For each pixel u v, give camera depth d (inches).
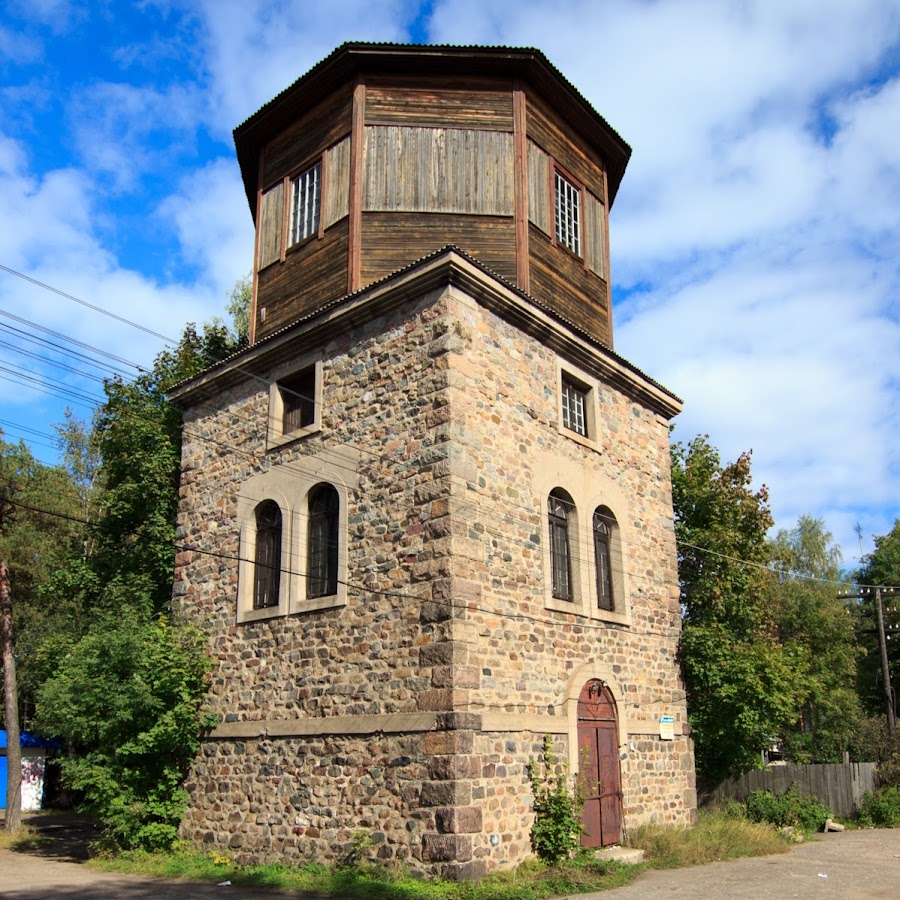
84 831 817.5
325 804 488.4
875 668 1582.2
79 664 606.9
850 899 416.8
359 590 507.8
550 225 636.1
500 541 503.8
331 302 569.6
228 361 640.4
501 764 461.1
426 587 472.7
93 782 569.6
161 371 905.5
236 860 526.3
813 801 801.6
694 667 678.5
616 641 590.2
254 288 679.1
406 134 616.4
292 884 454.3
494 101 627.5
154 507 814.5
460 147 615.2
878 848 639.1
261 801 526.3
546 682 512.4
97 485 1274.6
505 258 596.4
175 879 491.5
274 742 529.7
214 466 645.3
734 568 849.5
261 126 693.9
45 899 422.3
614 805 549.0
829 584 1330.0
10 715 820.6
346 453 543.5
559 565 562.3
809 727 1213.1
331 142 639.8
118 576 798.5
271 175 693.9
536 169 633.0
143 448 839.7
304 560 554.9
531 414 557.6
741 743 734.5
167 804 572.4
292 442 584.7
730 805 771.4
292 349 601.3
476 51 617.0
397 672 474.0
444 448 486.6
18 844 703.7
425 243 594.9
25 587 1173.1
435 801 435.5
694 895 422.0
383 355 539.8
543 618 522.9
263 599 579.8
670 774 619.2
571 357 610.9
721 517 889.5
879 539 1788.9
